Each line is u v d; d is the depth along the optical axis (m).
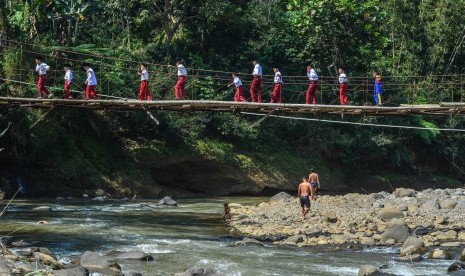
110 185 28.75
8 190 25.88
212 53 36.25
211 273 11.75
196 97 33.53
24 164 27.08
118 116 31.22
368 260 14.54
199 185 32.09
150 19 35.41
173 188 31.73
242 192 32.62
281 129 36.28
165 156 31.14
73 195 27.47
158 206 24.95
